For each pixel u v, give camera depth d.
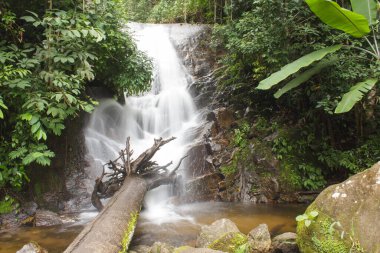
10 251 3.82
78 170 5.82
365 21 4.38
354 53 5.73
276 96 5.25
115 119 7.39
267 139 6.80
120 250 3.21
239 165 6.59
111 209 3.91
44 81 4.49
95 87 6.87
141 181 5.18
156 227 4.68
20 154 4.50
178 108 8.71
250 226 4.73
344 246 2.89
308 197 6.08
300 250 3.31
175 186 6.08
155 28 11.80
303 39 5.98
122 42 5.73
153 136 7.94
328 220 3.10
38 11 4.87
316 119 6.84
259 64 7.06
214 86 9.00
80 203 5.46
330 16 4.45
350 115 6.90
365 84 4.56
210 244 3.67
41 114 4.44
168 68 9.95
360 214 2.94
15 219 4.78
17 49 4.35
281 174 6.27
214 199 6.23
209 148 6.96
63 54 4.43
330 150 6.52
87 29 4.43
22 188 5.09
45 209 5.11
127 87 6.00
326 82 5.77
